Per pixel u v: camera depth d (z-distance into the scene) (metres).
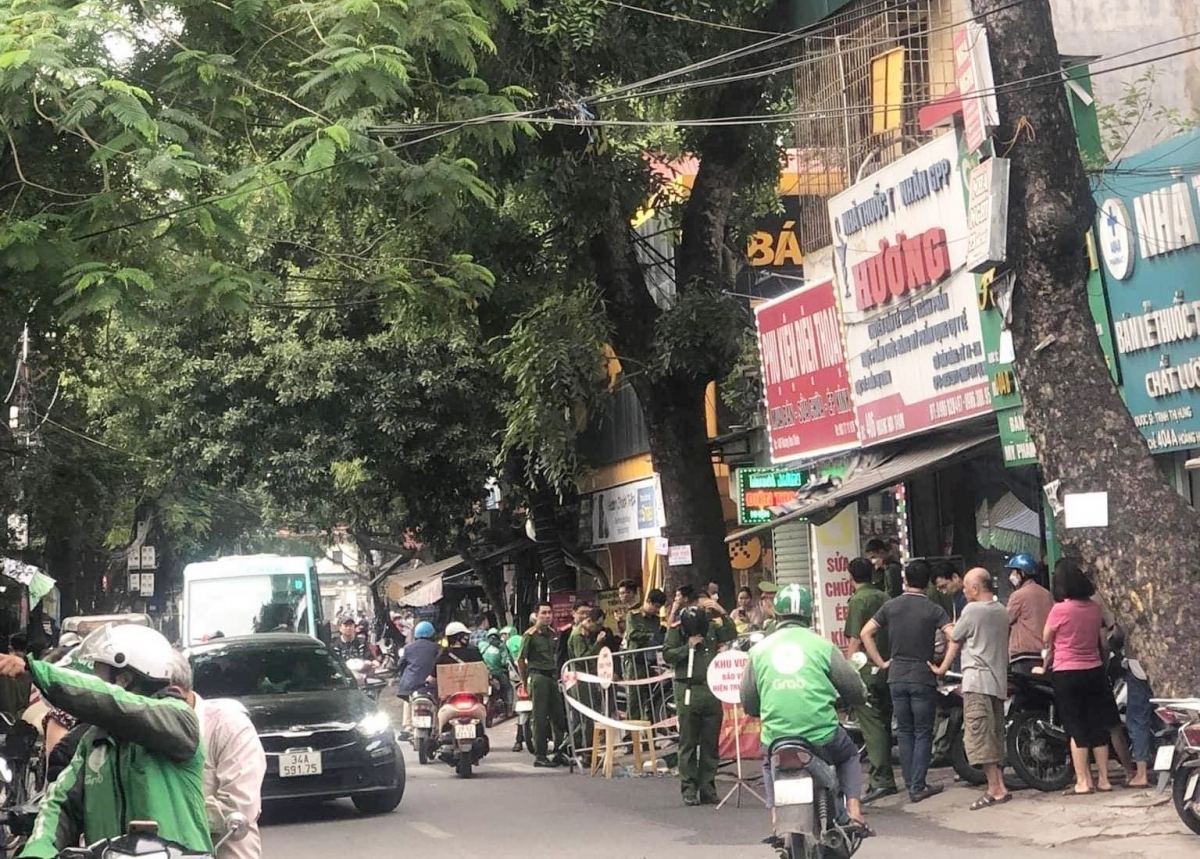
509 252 19.38
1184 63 15.52
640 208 19.41
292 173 10.14
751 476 19.52
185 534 46.75
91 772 4.58
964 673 11.09
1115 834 9.42
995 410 14.25
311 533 59.06
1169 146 12.24
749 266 23.19
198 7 10.80
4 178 10.78
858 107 15.73
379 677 15.16
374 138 11.75
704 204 19.03
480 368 27.12
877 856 9.28
